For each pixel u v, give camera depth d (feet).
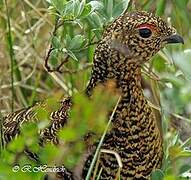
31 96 10.76
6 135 10.19
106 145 10.02
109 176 10.03
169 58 10.53
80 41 10.32
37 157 9.90
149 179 10.07
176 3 10.77
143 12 10.07
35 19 10.91
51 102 10.09
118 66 10.03
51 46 10.37
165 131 10.28
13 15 10.87
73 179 9.99
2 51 10.81
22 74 10.85
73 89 10.61
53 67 10.57
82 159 9.98
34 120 10.09
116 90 10.03
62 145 9.95
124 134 10.03
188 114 10.60
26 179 9.68
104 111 9.94
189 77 10.10
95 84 10.06
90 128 9.91
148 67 10.57
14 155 9.88
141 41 10.04
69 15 10.25
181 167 10.23
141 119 10.04
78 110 9.80
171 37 10.08
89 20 10.31
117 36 10.03
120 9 10.31
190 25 10.80
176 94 10.52
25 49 10.80
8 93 10.78
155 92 10.51
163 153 10.14
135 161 10.04
